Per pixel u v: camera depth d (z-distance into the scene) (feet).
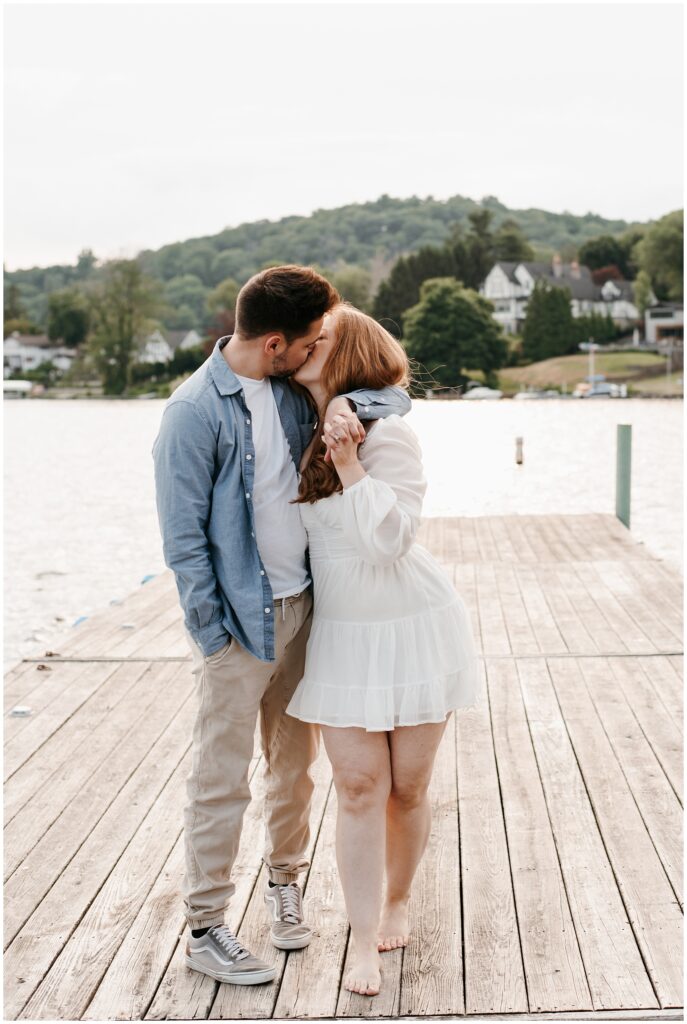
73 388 284.20
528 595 23.22
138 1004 8.64
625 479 37.22
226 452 8.49
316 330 8.57
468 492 56.65
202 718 8.82
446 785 12.80
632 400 207.62
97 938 9.63
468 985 8.76
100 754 13.99
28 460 92.89
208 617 8.49
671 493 54.19
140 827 11.80
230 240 395.34
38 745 14.35
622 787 12.60
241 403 8.56
